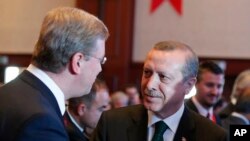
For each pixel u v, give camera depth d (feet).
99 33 4.56
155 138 5.27
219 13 22.77
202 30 22.94
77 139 6.77
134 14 23.58
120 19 23.35
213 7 22.85
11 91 4.29
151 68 5.10
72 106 7.18
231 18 22.63
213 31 22.84
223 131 5.28
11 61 18.04
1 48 17.29
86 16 4.56
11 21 10.68
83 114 7.18
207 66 9.29
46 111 4.08
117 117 5.52
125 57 23.34
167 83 5.06
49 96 4.37
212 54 22.81
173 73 5.05
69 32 4.40
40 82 4.39
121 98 15.69
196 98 9.36
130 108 5.64
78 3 22.33
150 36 23.56
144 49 23.56
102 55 4.64
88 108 7.18
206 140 5.22
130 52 23.52
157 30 23.47
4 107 4.14
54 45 4.37
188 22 23.12
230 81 22.45
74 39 4.40
